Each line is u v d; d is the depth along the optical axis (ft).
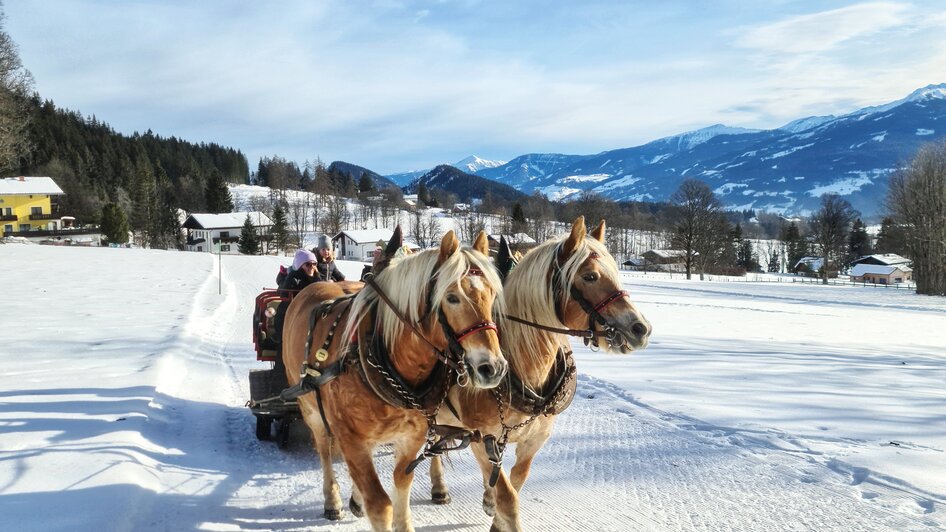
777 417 24.30
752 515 15.56
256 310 24.08
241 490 17.93
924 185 169.78
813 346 50.44
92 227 245.86
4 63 141.18
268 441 22.70
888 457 18.93
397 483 13.92
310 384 14.83
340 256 276.00
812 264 317.63
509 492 13.42
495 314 13.52
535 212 332.60
